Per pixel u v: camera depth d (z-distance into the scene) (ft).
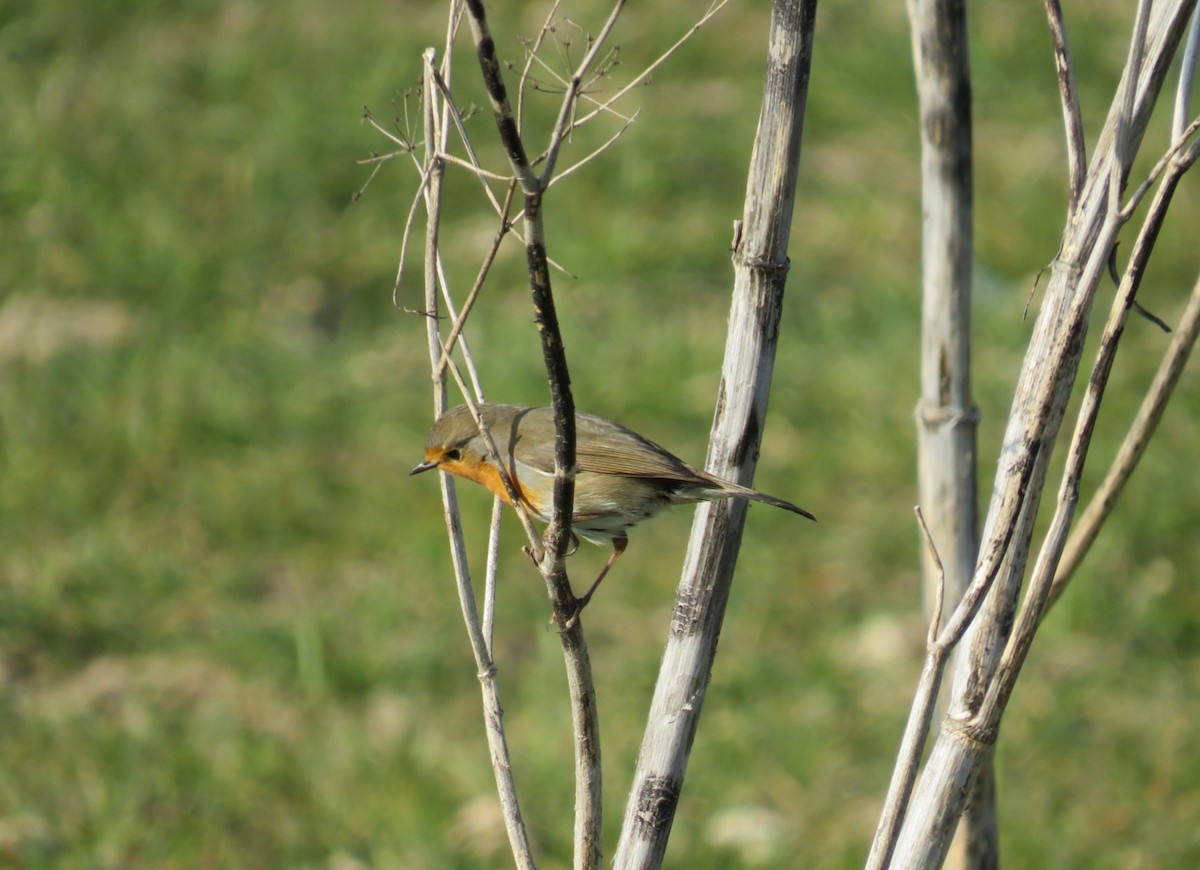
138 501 41.52
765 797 33.06
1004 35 64.49
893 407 44.62
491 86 11.18
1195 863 30.81
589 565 40.29
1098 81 61.57
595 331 47.83
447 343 14.79
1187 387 44.83
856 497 41.78
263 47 62.95
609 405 44.24
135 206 53.36
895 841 13.82
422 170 15.47
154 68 62.18
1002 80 61.57
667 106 59.16
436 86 15.05
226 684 36.32
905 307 48.70
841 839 31.71
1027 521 13.70
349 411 44.78
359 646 37.29
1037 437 13.24
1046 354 13.56
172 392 45.14
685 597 15.31
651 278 50.47
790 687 35.91
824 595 38.88
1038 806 32.42
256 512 41.16
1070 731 34.30
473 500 41.16
